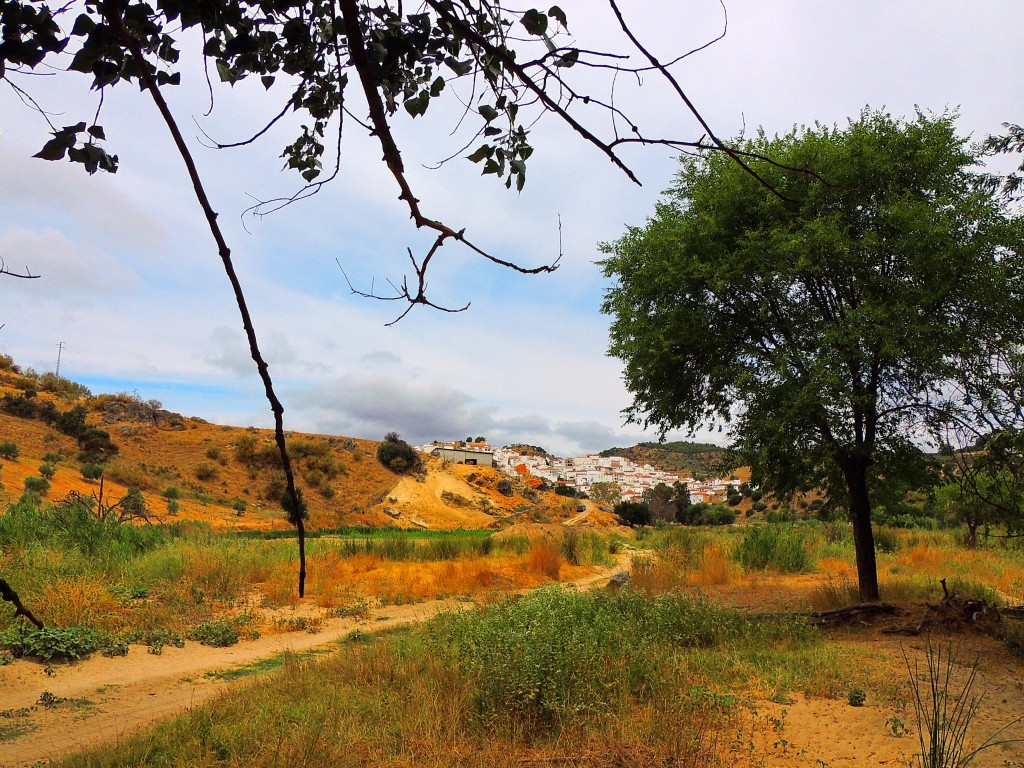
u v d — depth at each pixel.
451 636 8.72
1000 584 15.62
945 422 9.70
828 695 6.63
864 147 10.59
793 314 10.80
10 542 14.09
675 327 11.55
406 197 1.33
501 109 1.51
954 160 10.82
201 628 10.77
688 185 12.66
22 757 5.70
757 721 5.85
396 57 1.42
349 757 5.04
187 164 1.18
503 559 23.11
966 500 9.17
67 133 1.20
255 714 6.12
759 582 16.00
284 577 15.25
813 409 10.03
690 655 8.11
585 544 26.72
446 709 6.08
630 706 6.11
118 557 14.72
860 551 11.60
